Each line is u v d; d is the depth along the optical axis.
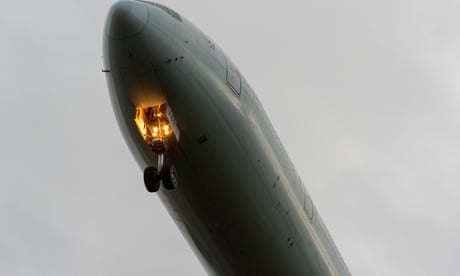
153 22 59.78
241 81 67.38
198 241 71.56
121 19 58.38
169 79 60.12
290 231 73.56
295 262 75.81
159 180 61.78
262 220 69.62
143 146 63.91
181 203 67.00
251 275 74.31
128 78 59.91
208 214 67.25
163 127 62.09
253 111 67.69
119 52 58.91
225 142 63.84
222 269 74.44
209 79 62.75
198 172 64.06
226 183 65.31
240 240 70.12
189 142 62.41
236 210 67.38
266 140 68.94
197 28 66.19
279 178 70.69
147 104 61.31
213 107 62.81
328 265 82.12
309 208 78.88
